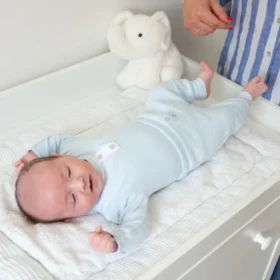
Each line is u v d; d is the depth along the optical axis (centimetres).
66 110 134
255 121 137
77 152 108
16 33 121
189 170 112
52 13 126
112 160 104
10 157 113
